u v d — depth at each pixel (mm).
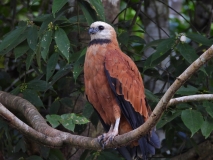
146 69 11625
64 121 8828
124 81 10031
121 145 8836
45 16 10602
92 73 10141
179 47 10469
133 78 10219
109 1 13352
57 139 9055
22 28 10258
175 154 12867
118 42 11875
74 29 11016
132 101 10062
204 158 11812
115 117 10008
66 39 9797
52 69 10477
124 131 10297
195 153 11828
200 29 16750
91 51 10297
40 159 10523
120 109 10031
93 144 9008
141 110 10141
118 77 10000
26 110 10266
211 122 9734
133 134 8375
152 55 10766
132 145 10086
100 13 9688
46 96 13594
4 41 10078
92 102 10398
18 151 11164
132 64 10500
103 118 10578
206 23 16688
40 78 11945
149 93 10812
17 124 8828
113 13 13430
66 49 9727
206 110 9570
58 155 11016
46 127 9508
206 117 9922
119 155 12680
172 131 11633
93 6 9656
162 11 16375
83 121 8914
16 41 10258
